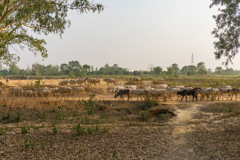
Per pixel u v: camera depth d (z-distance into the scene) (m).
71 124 12.34
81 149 8.13
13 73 93.75
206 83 34.81
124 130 10.95
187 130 10.64
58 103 18.80
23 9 15.70
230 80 38.19
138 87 29.09
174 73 79.50
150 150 8.09
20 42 15.71
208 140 8.99
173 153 7.82
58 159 7.15
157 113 16.19
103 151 7.94
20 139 9.24
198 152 7.86
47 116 14.36
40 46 15.74
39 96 22.72
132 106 18.19
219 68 114.31
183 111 15.08
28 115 14.38
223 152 7.61
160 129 11.03
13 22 15.55
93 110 16.52
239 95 24.62
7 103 17.53
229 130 10.02
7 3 13.62
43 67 98.31
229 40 11.17
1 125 11.82
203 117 13.19
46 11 16.30
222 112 14.25
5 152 7.67
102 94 25.56
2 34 14.59
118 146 8.48
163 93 19.56
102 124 12.40
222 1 11.05
